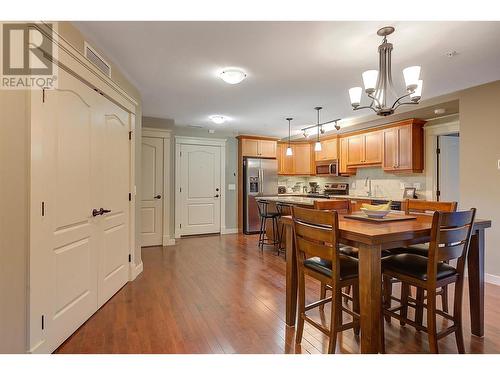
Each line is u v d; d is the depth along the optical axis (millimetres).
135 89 3453
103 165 2607
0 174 1488
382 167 5309
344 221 2127
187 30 2186
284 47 2445
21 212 1612
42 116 1765
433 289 1696
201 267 3838
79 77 2178
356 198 5617
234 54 2578
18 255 1591
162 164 5137
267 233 5344
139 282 3254
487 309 2535
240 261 4137
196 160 6145
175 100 3994
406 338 2074
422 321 2273
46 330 1799
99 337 2074
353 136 5984
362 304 1646
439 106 4168
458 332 1827
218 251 4746
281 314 2465
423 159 4902
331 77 3119
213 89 3543
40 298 1740
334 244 1705
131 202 3285
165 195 5160
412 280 1802
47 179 1814
